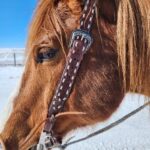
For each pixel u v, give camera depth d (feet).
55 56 2.50
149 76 2.49
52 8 2.52
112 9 2.53
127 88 2.58
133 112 2.79
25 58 2.58
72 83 2.53
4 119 2.65
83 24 2.49
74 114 2.59
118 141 6.16
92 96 2.54
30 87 2.56
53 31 2.48
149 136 6.38
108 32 2.52
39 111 2.59
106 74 2.53
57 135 2.68
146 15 2.41
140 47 2.44
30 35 2.53
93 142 6.16
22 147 2.63
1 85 13.10
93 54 2.52
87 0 2.50
